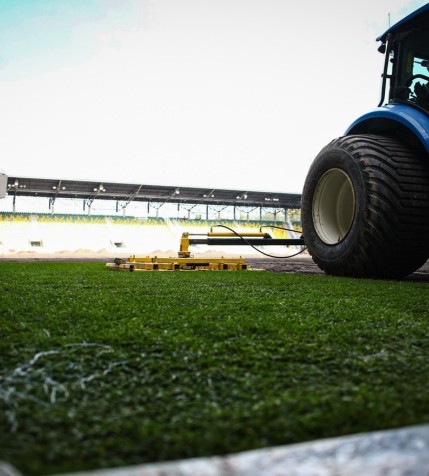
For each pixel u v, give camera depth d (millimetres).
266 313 2074
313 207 5445
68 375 1086
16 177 28578
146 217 33594
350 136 5020
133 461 635
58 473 587
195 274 5129
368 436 638
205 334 1580
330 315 2045
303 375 1130
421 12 4484
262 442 704
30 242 29188
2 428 746
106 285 3404
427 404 877
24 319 1797
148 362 1215
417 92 4680
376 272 4645
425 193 4461
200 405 891
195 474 530
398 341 1531
